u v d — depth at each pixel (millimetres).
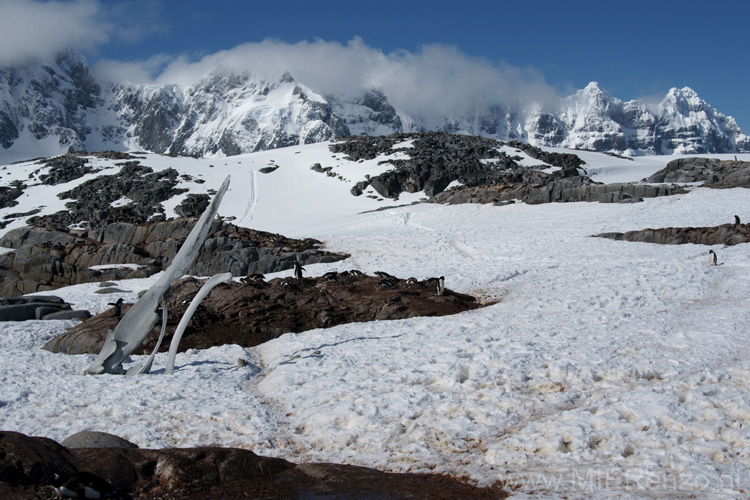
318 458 12547
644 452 11695
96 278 46781
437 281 34000
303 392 16094
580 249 43781
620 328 21266
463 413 14148
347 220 73938
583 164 105438
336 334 23859
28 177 109812
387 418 13922
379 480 11188
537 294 30188
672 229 44406
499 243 49219
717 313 22797
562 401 14617
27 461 10562
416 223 65688
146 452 11781
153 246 51500
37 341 25516
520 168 99625
